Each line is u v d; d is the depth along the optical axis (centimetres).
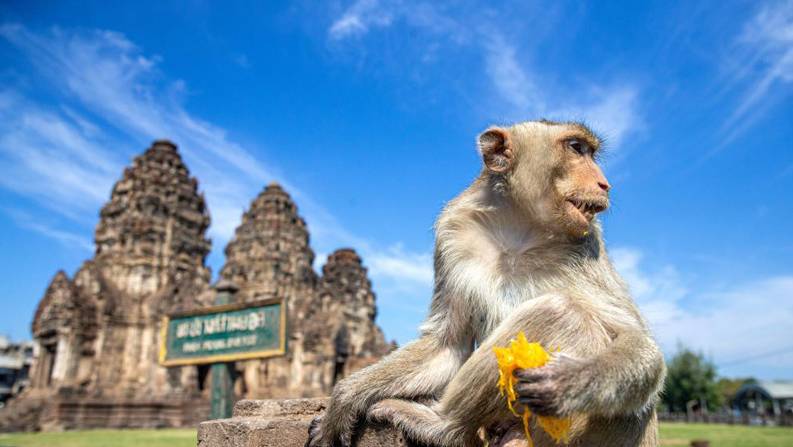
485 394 44
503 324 45
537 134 55
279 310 197
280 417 67
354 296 998
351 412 52
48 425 555
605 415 41
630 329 44
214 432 63
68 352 607
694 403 979
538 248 53
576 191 52
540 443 44
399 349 55
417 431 48
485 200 55
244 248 821
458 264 53
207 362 211
